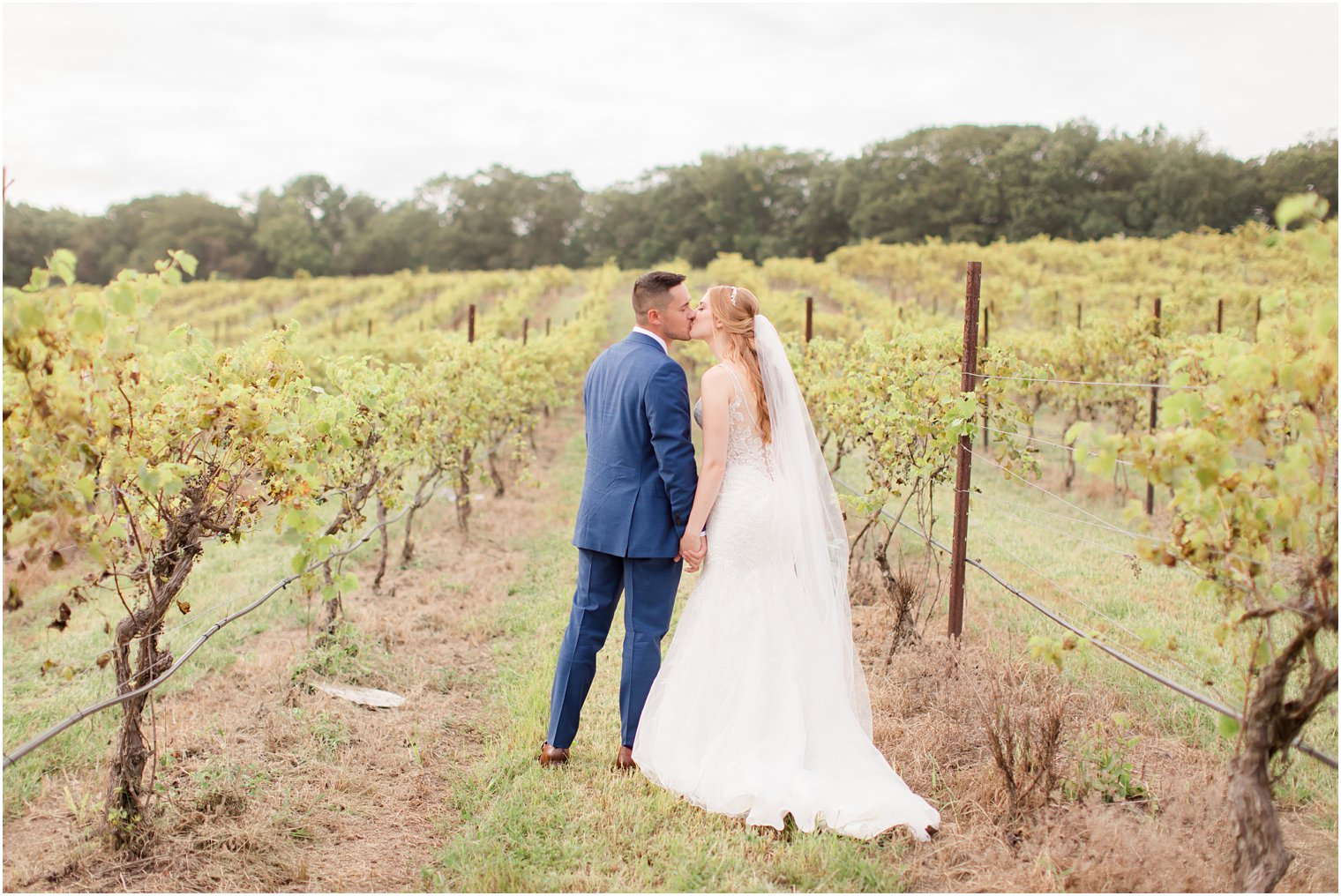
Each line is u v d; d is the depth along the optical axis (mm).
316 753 3486
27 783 3225
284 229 86000
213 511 2975
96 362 2270
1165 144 69438
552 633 4977
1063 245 39094
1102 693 3717
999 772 2928
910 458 4520
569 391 14820
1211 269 28969
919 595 4871
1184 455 2135
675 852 2727
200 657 4547
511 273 54156
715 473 3232
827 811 2848
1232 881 2311
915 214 74062
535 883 2574
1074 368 9883
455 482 7266
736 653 3178
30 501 2168
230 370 3074
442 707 4023
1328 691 2098
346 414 3379
